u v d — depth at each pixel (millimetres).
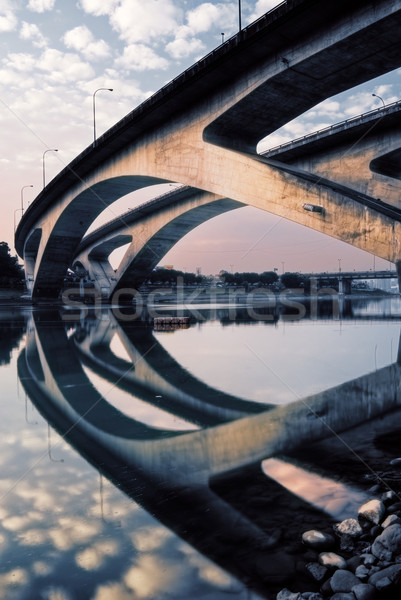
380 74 19641
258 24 18359
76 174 38250
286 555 3973
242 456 6555
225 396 10383
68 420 8641
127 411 9234
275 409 9219
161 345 19312
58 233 48875
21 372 13453
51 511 4938
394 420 8172
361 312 41875
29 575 3773
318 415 8672
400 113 27391
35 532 4496
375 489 5242
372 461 6180
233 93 21938
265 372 13094
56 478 5867
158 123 27656
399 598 3262
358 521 4496
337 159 33875
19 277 95500
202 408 9445
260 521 4594
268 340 20469
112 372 13414
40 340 21328
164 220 54938
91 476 5918
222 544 4184
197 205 48344
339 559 3783
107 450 6941
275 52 19625
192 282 135500
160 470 6090
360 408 9023
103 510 4941
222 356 16156
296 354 16234
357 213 16938
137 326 28672
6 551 4164
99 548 4176
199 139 24188
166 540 4289
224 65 20828
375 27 16156
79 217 45812
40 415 8977
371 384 11180
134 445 7184
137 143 29984
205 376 12695
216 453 6723
